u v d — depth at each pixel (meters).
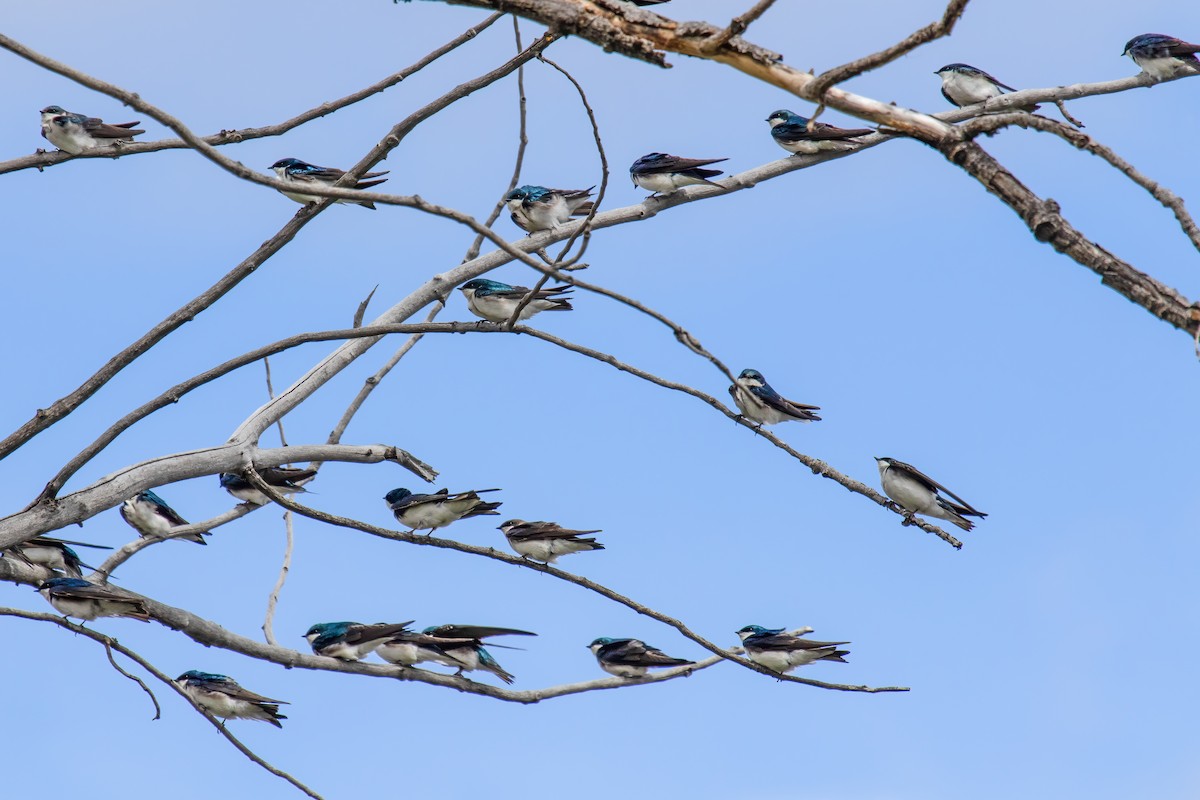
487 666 14.77
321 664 13.71
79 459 12.41
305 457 14.13
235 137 14.61
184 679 15.10
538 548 16.34
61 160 14.90
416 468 14.70
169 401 12.84
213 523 15.47
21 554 14.48
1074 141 7.54
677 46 8.33
